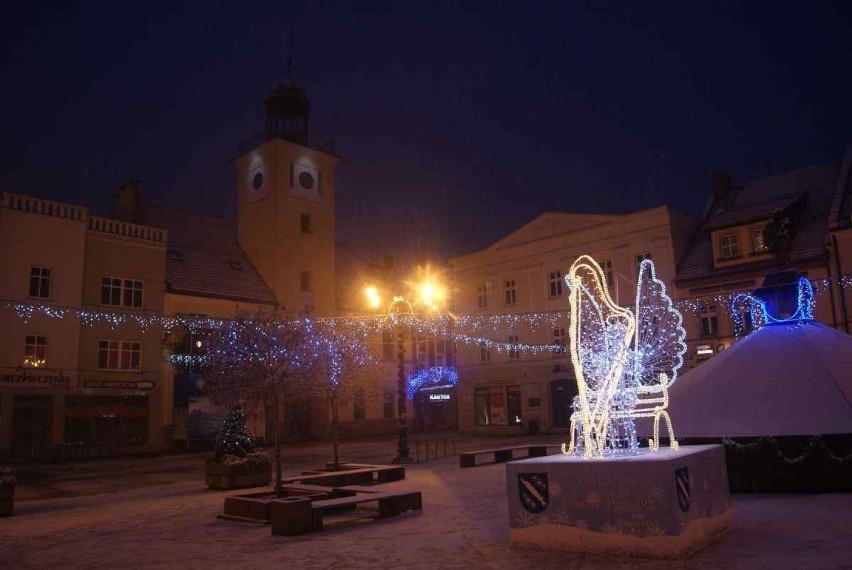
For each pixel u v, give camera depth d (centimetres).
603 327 973
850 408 1242
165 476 2381
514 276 4406
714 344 3441
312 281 4534
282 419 4184
